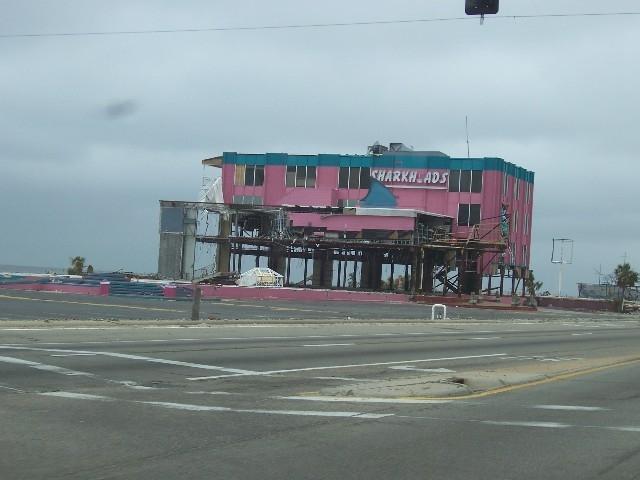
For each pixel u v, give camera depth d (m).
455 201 60.50
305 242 56.38
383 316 37.44
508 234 60.16
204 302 40.44
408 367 17.02
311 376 14.66
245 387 12.84
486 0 12.76
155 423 9.16
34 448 7.67
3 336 18.53
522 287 68.38
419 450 8.14
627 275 97.62
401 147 65.75
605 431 9.59
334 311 38.97
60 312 28.22
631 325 46.03
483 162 60.16
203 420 9.47
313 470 7.15
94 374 13.28
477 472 7.28
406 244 55.09
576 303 76.50
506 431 9.38
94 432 8.52
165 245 57.97
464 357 20.12
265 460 7.47
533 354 22.11
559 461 7.84
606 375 16.73
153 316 28.44
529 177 69.56
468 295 57.88
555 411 11.18
